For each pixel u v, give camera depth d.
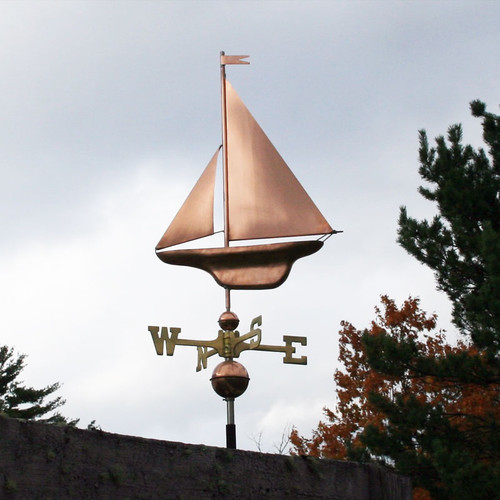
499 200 56.41
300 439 70.00
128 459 14.50
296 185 22.53
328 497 16.86
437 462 43.75
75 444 13.96
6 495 13.01
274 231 22.23
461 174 56.88
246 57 24.03
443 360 49.94
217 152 24.11
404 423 48.53
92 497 13.91
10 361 102.81
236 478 15.72
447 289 55.66
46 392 102.56
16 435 13.37
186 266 20.70
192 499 15.03
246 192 22.62
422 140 58.91
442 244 55.19
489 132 58.69
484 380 49.50
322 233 22.02
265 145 22.92
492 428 49.31
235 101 23.47
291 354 19.69
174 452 15.12
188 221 23.62
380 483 17.86
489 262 49.47
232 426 18.47
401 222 56.81
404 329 71.56
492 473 43.06
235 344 19.48
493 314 48.66
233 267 20.48
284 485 16.33
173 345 19.33
